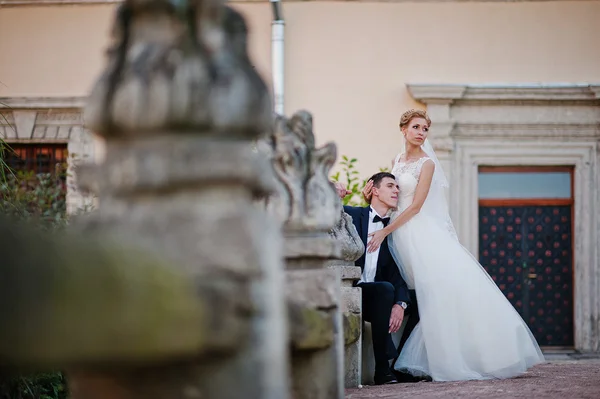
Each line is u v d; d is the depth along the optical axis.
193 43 3.11
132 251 2.74
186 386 3.02
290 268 5.20
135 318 2.60
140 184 3.04
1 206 7.46
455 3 17.06
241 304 3.06
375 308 8.88
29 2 17.30
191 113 3.02
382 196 9.73
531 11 17.06
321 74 17.03
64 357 2.57
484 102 16.98
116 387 3.00
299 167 5.29
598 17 17.02
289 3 17.06
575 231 17.16
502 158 17.00
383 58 17.05
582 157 17.02
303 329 4.74
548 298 17.33
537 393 7.29
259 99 3.16
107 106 3.06
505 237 17.34
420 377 9.40
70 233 2.88
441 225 9.84
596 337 17.12
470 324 9.23
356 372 7.88
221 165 3.06
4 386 6.64
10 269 2.59
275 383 3.27
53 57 17.31
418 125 10.18
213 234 3.06
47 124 17.23
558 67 17.00
